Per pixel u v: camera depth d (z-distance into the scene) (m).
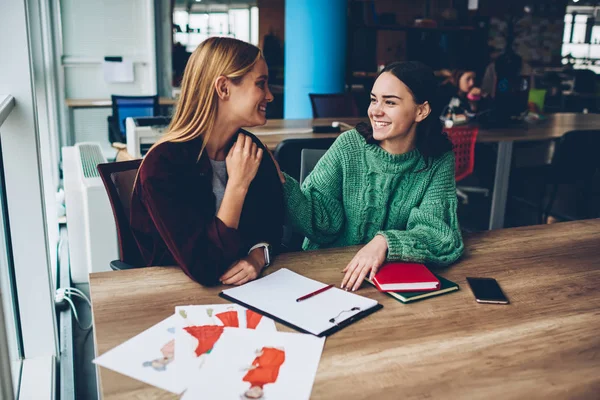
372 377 1.03
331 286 1.42
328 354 1.10
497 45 9.53
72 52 6.28
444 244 1.62
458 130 3.70
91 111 6.54
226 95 1.45
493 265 1.62
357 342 1.15
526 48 9.80
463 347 1.15
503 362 1.10
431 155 1.75
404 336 1.19
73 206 3.00
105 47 6.39
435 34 7.76
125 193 1.79
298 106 5.75
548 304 1.37
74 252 3.05
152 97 5.29
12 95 1.92
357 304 1.32
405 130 1.69
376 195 1.82
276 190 1.69
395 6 8.29
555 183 4.18
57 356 2.25
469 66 7.87
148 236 1.60
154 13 6.54
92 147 3.78
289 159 2.87
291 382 1.00
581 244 1.81
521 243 1.81
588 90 8.30
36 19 3.58
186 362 1.05
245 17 7.59
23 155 2.01
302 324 1.21
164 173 1.44
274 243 1.70
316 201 1.83
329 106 4.89
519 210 4.92
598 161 4.02
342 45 5.66
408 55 7.84
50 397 1.96
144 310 1.27
